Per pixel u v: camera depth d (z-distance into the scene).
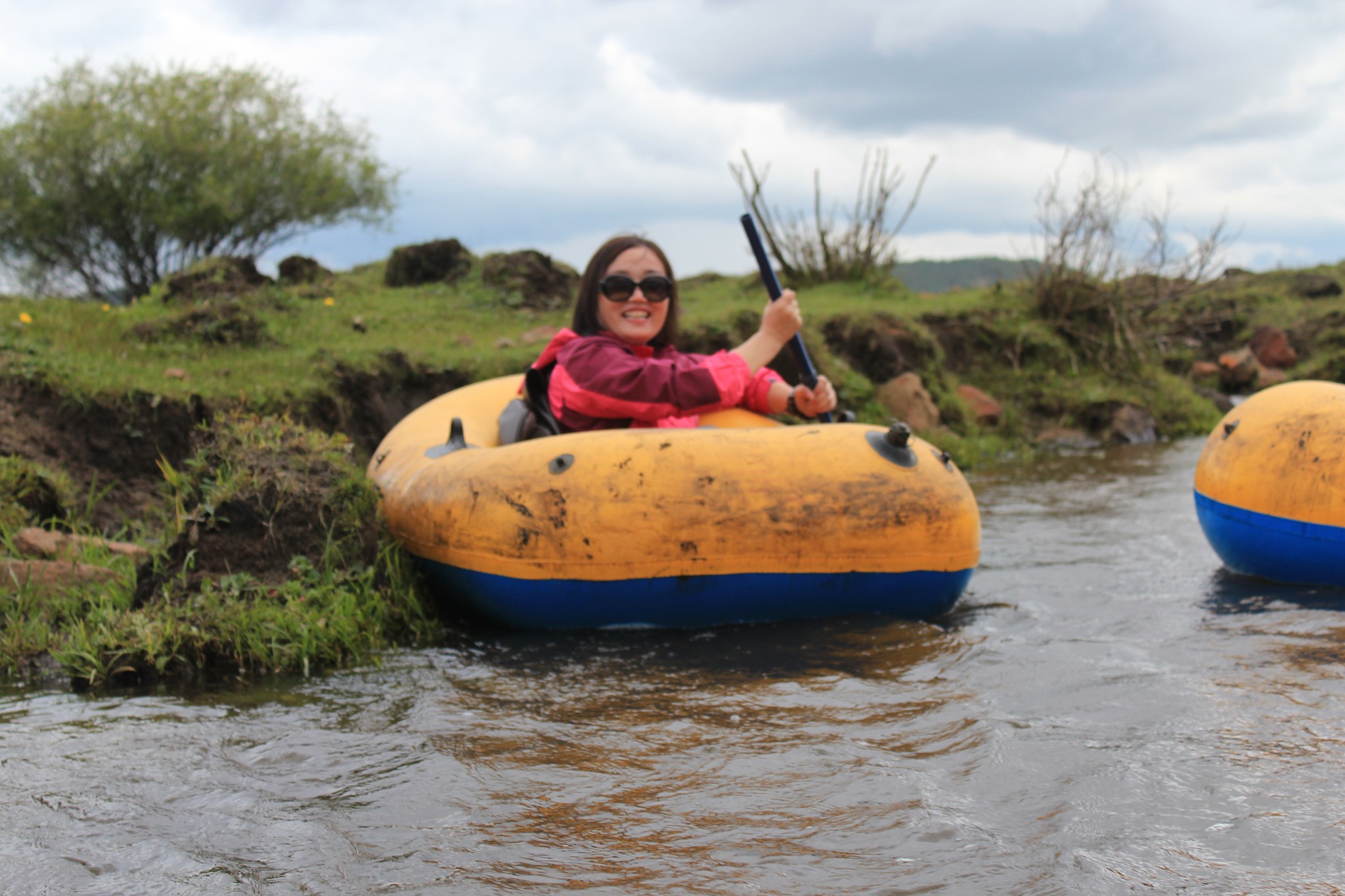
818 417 3.55
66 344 5.27
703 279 14.11
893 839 1.55
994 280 12.97
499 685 2.48
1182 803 1.64
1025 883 1.41
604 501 2.85
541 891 1.42
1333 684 2.26
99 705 2.39
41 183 14.53
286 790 1.83
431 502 3.13
